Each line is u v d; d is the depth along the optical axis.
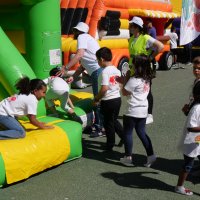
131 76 4.80
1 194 4.18
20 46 6.28
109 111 5.31
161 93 9.40
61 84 5.56
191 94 4.30
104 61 5.25
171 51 14.34
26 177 4.41
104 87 5.16
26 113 4.76
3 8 6.25
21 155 4.33
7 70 5.53
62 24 10.18
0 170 4.17
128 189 4.33
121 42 11.22
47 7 5.99
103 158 5.23
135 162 5.10
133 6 11.87
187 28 12.91
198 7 13.16
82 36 5.88
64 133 4.93
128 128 4.87
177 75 12.33
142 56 4.84
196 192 4.29
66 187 4.36
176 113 7.52
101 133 6.12
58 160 4.79
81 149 5.18
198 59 4.42
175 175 4.72
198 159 4.95
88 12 10.17
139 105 4.75
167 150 5.54
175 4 15.34
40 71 6.21
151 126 6.66
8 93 5.88
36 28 6.04
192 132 3.98
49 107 5.79
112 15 10.66
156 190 4.32
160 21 13.31
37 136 4.67
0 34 5.58
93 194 4.21
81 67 6.41
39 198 4.10
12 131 4.57
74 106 6.14
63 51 9.50
